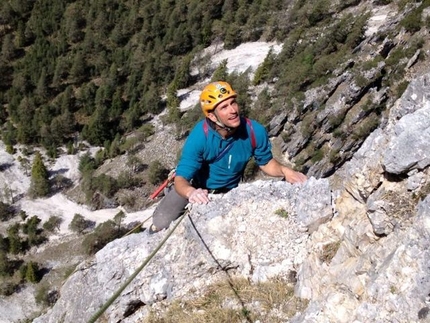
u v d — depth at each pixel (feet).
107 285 36.68
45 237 346.33
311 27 446.60
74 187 390.63
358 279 25.81
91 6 578.66
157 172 372.79
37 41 555.28
